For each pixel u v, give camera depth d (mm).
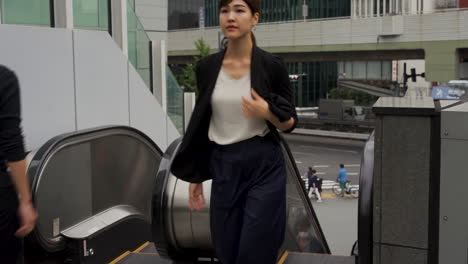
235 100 2701
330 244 20359
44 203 6555
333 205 26703
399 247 2527
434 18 46281
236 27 2625
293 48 56500
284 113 2598
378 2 65938
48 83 8391
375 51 52312
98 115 9656
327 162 40062
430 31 46625
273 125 2785
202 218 4438
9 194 2525
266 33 58656
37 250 6840
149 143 9180
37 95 8172
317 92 80375
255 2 2650
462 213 2396
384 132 2500
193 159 2986
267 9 78438
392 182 2508
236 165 2756
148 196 9453
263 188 2748
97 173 7781
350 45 51969
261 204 2719
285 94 2725
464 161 2369
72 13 9305
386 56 51594
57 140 6699
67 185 7062
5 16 8125
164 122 12047
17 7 8336
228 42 2732
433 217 2451
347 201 27484
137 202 9078
